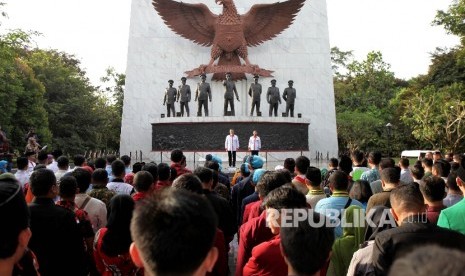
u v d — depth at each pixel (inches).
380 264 144.3
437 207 220.8
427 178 223.1
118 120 2256.4
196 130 1125.1
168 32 1349.7
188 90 1144.8
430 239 135.3
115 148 2345.0
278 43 1357.0
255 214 233.0
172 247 81.2
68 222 204.1
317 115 1348.4
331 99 1352.1
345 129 1991.9
